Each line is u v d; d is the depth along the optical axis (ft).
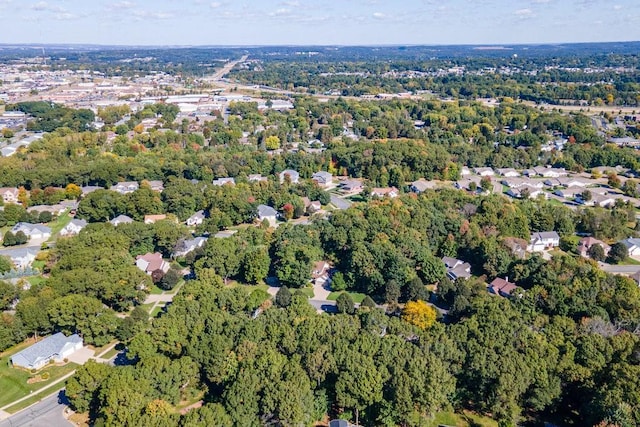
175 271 549.13
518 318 390.63
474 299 451.12
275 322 391.65
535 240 627.05
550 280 483.51
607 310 430.61
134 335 432.25
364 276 519.19
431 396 314.55
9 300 465.47
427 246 581.12
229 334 379.96
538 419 338.54
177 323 392.27
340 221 609.83
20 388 384.06
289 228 606.55
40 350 411.54
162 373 342.03
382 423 325.83
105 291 474.49
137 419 295.69
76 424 344.69
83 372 342.03
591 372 336.08
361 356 336.70
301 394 314.96
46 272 565.12
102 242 559.38
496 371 329.93
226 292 453.99
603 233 645.51
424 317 418.51
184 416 303.68
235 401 309.83
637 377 317.01
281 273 529.86
